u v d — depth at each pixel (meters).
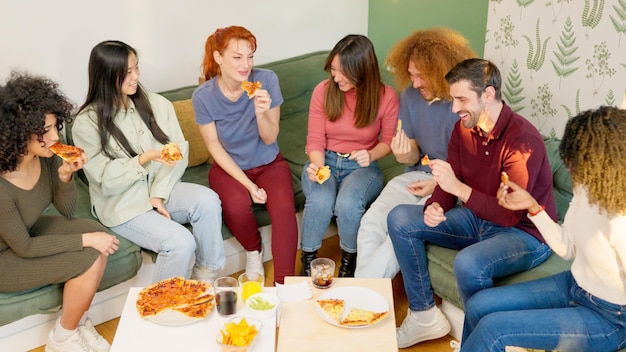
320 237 2.75
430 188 2.59
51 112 2.11
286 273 2.67
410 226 2.40
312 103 2.82
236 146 2.82
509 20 2.91
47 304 2.32
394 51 2.71
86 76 3.11
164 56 3.32
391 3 3.73
